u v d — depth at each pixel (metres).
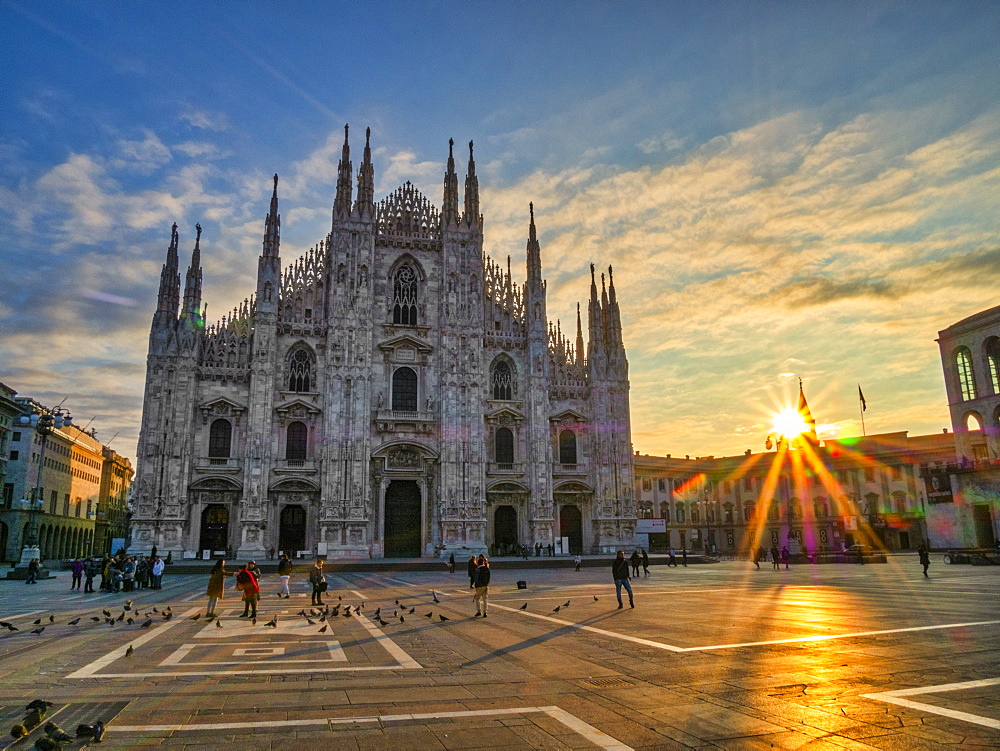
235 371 75.38
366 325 79.00
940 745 10.39
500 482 80.31
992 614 25.69
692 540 129.38
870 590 37.53
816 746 10.44
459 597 36.03
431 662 17.27
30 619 27.48
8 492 102.12
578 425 86.50
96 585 49.34
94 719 12.15
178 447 71.38
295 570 63.00
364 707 12.87
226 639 21.30
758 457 129.75
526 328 85.94
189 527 71.19
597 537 83.94
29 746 10.62
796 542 121.62
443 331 81.56
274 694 13.90
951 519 90.88
